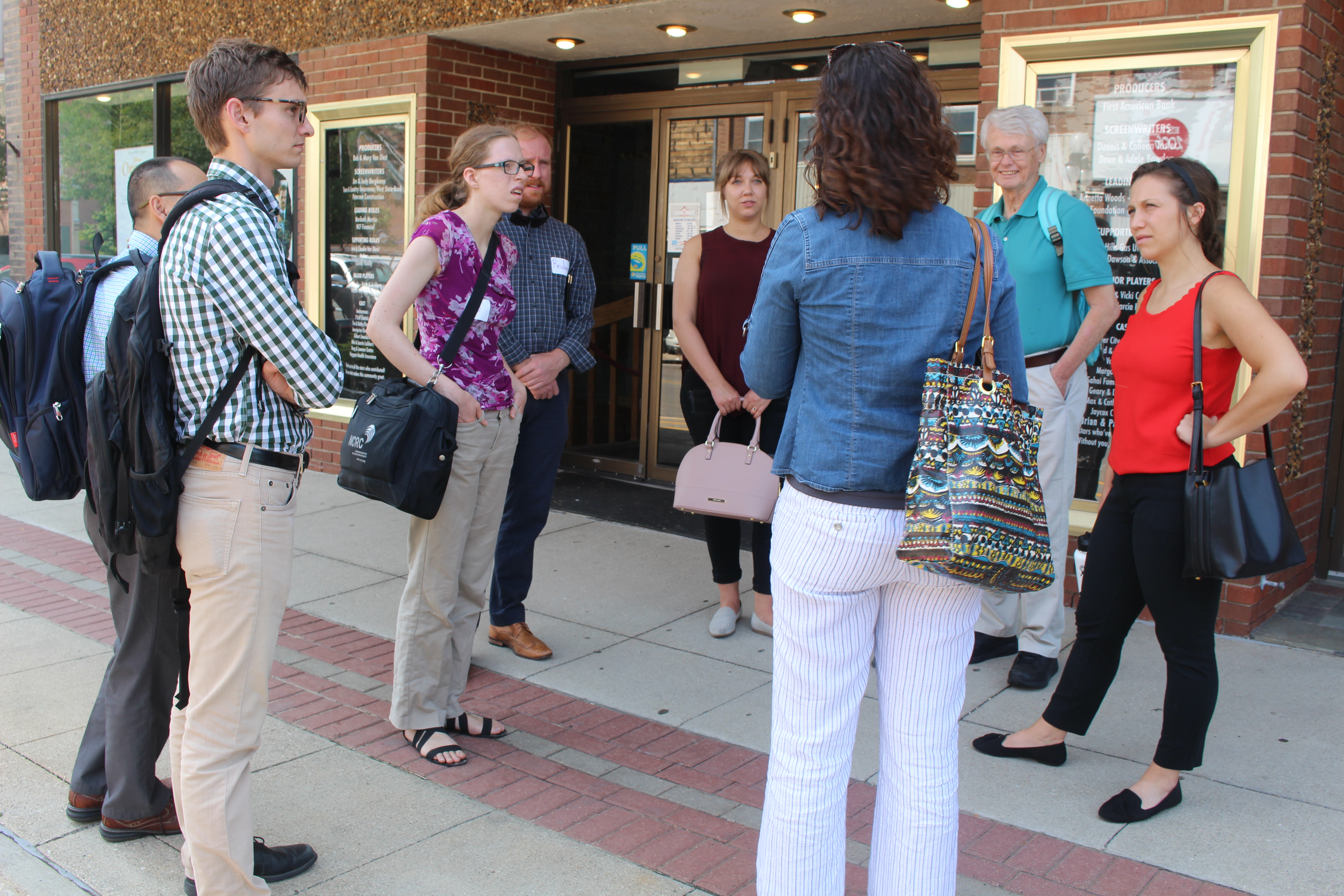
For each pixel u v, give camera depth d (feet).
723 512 13.07
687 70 22.62
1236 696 12.42
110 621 15.20
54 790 10.28
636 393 24.27
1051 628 12.84
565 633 14.85
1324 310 15.39
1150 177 9.61
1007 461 6.30
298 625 15.12
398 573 17.60
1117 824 9.63
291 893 8.56
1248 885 8.65
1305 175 14.11
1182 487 9.32
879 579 6.68
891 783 7.02
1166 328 9.46
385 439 9.46
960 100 19.30
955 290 6.48
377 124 23.48
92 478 7.80
